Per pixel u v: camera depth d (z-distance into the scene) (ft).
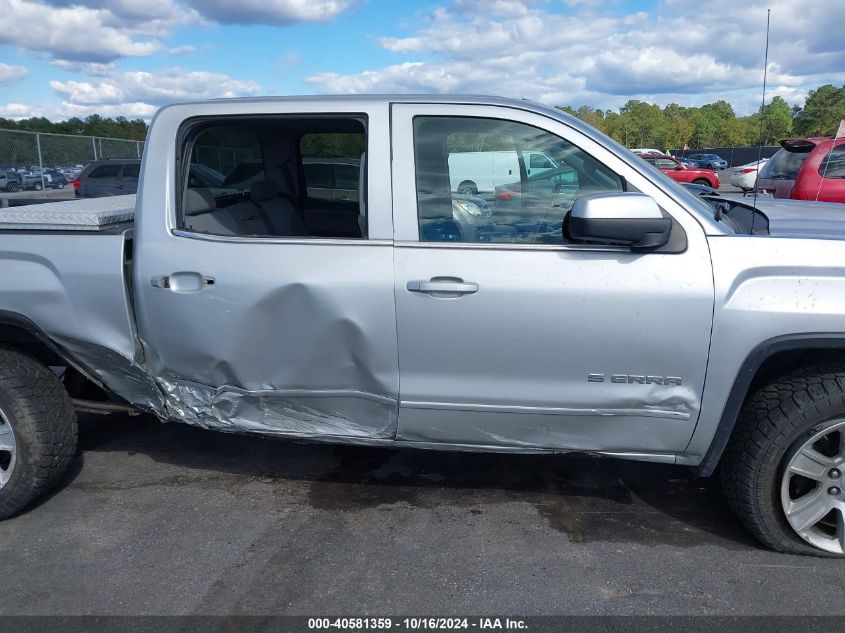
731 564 9.41
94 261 10.14
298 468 12.44
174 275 9.89
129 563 9.59
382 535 10.24
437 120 9.60
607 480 11.91
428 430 9.92
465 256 9.20
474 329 9.21
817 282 8.63
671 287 8.77
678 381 9.02
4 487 10.48
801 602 8.60
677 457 9.52
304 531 10.36
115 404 11.25
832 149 28.40
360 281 9.34
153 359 10.45
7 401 10.32
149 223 10.03
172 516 10.83
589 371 9.18
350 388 9.88
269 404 10.27
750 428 9.11
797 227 10.02
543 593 8.84
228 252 9.75
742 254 8.76
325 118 9.90
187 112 10.12
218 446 13.39
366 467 12.46
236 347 9.91
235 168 11.76
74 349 10.52
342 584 9.07
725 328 8.71
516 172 9.50
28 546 10.02
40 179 59.11
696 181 90.84
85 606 8.69
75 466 12.59
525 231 9.43
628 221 8.41
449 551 9.80
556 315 9.01
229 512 10.93
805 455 9.01
